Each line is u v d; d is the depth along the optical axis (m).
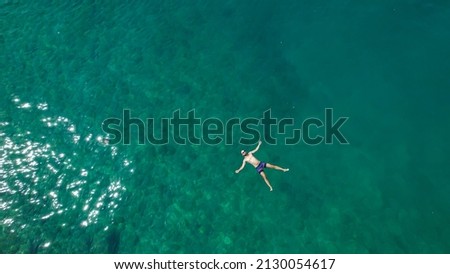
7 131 20.88
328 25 22.12
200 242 16.98
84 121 21.06
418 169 16.95
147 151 19.72
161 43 23.56
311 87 20.36
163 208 17.97
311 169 18.05
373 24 21.45
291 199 17.47
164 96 21.50
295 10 23.31
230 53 22.53
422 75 19.19
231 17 23.98
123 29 24.66
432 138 17.53
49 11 26.41
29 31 25.38
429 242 15.49
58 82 22.77
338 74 20.36
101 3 26.33
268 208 17.41
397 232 15.94
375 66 20.05
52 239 17.30
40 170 19.44
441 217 15.85
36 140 20.50
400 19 21.20
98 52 23.80
